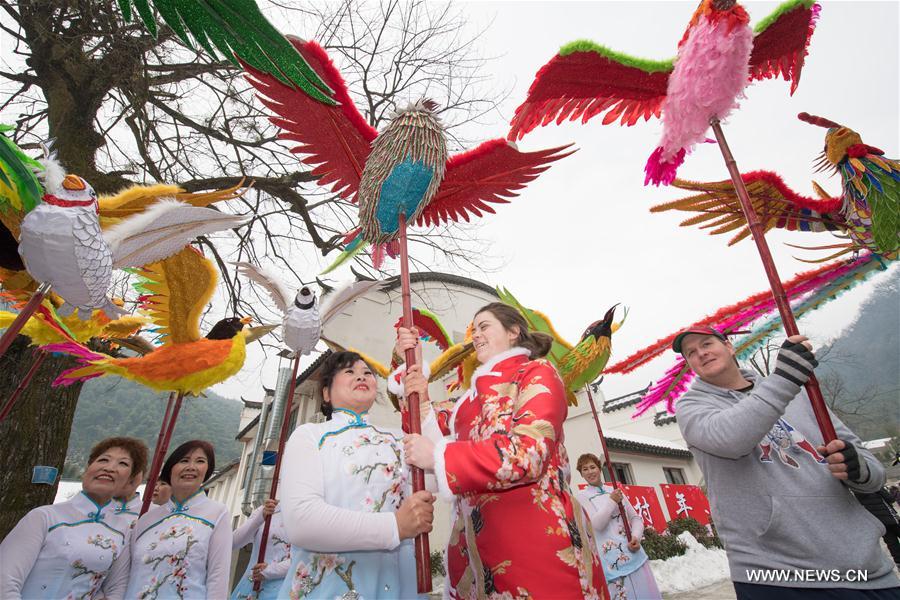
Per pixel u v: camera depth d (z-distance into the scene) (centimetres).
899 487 692
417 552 133
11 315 218
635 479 1347
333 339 994
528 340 186
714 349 194
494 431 149
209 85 712
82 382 457
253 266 307
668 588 865
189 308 270
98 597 230
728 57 178
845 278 232
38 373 428
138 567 239
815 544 154
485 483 123
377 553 155
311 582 143
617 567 381
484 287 1280
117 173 620
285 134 193
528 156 201
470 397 178
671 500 1224
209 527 262
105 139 612
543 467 127
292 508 142
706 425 173
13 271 181
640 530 414
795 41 208
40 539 213
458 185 212
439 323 418
